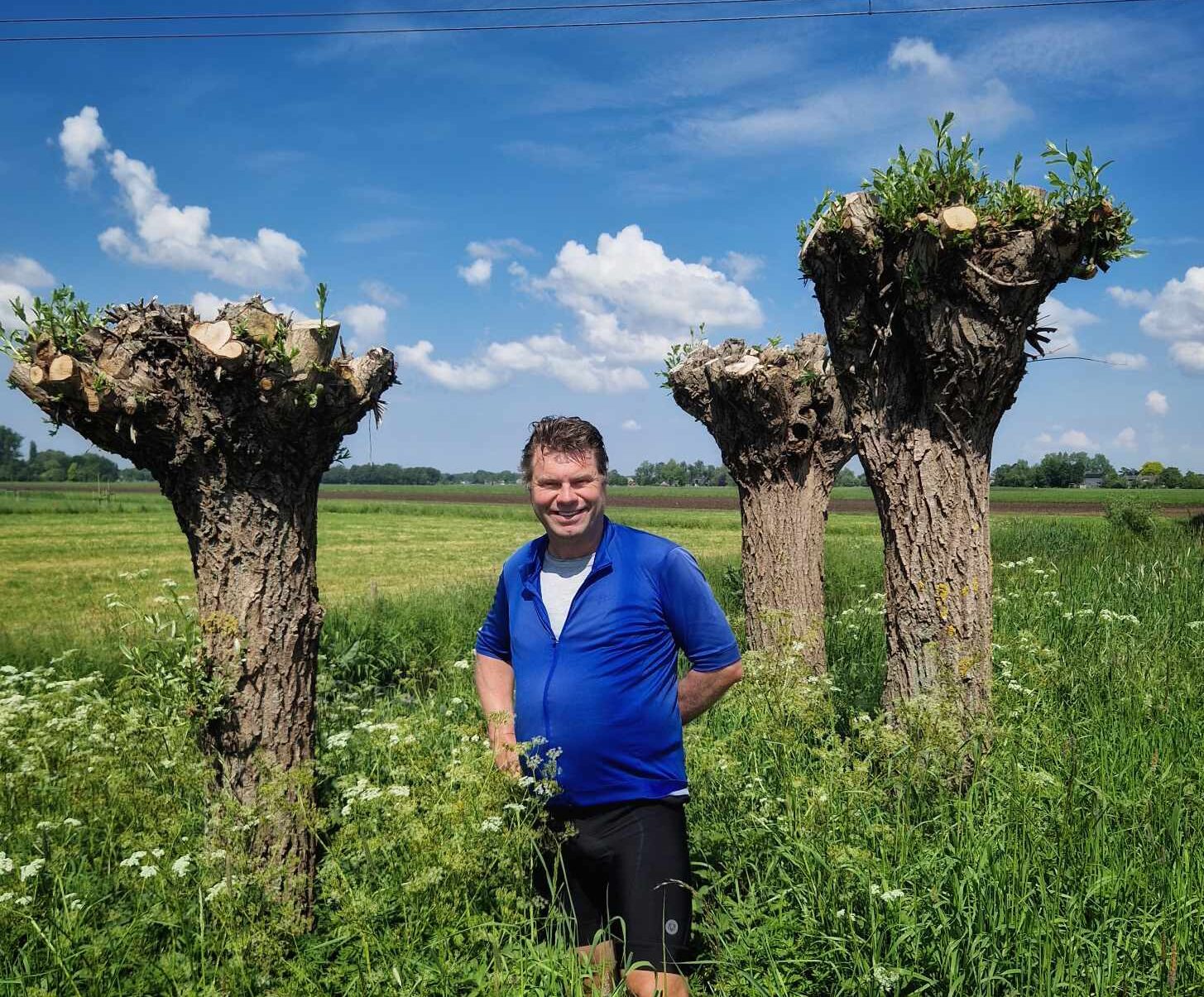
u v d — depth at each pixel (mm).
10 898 2773
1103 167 3461
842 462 6336
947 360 3879
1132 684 5164
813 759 3729
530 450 2715
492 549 33094
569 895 2742
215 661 3221
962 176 3715
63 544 33531
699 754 3406
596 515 2682
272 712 3268
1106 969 2451
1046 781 3273
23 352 2943
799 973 2613
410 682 6562
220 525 3213
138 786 3342
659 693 2621
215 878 2840
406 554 30891
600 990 2465
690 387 6613
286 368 3020
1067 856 2975
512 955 2568
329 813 3352
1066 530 16672
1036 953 2512
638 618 2604
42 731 4230
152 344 3025
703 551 25016
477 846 2559
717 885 3039
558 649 2641
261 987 2605
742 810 3289
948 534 4066
